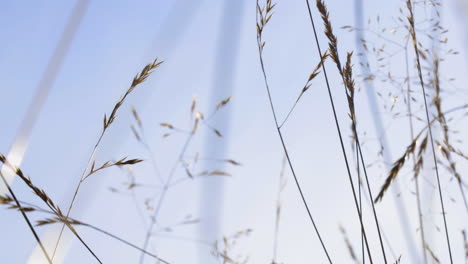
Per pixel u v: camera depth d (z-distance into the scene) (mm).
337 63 1456
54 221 1027
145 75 1270
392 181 1484
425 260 1525
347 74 1453
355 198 1415
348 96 1451
